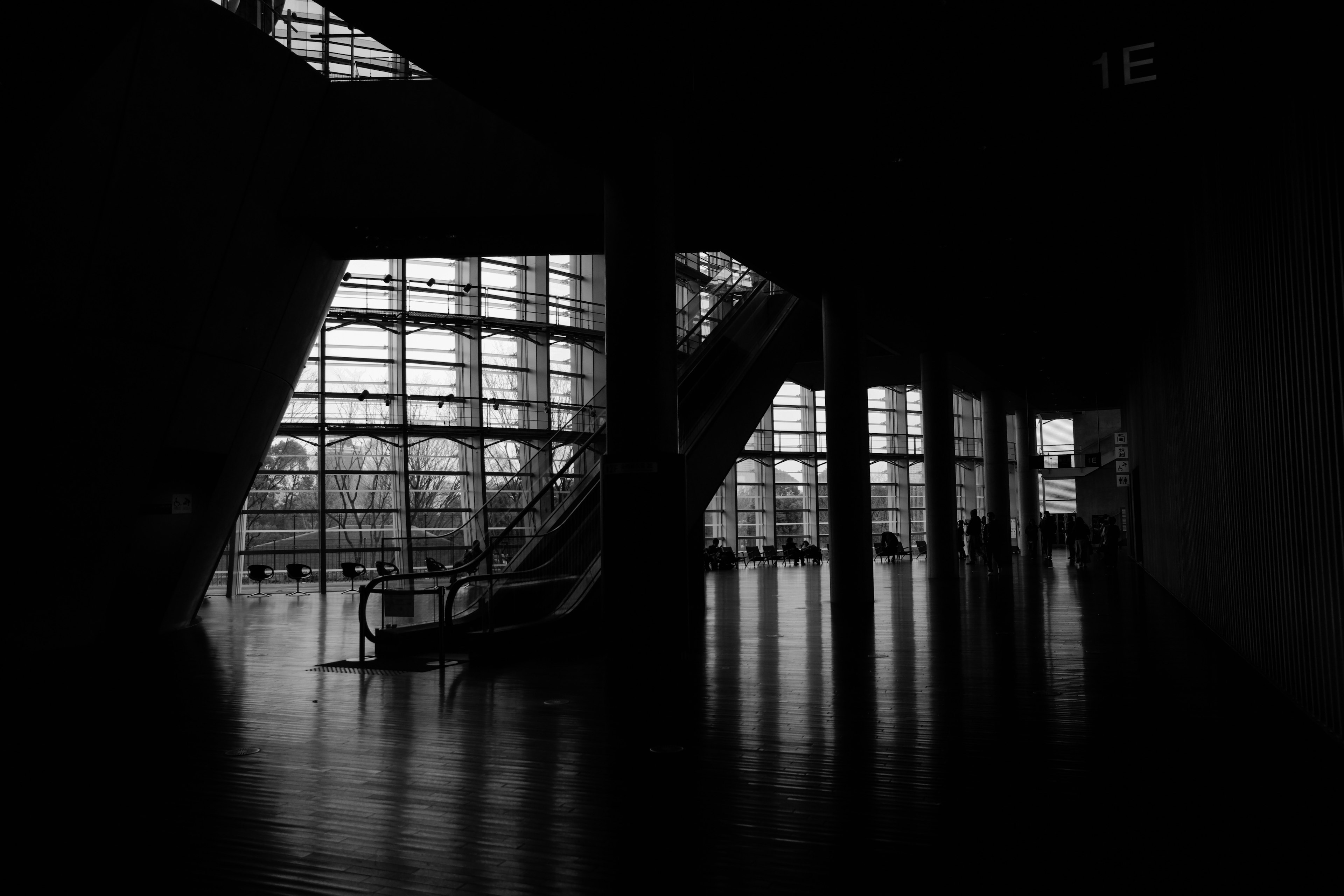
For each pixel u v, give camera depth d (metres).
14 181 10.09
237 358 13.98
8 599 11.39
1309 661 7.02
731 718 7.17
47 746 6.53
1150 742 6.19
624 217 10.71
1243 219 8.57
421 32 8.27
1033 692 8.10
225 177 12.73
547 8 8.79
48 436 11.41
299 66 13.37
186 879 3.94
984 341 25.56
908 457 44.34
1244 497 9.45
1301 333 6.82
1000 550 30.80
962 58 9.36
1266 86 7.32
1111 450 47.38
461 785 5.38
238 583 25.00
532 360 29.11
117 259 11.61
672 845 4.29
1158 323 18.05
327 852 4.27
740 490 38.62
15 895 3.77
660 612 10.37
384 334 26.75
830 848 4.21
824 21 9.47
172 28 11.48
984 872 3.88
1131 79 8.84
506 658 10.87
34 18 6.52
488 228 14.37
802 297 18.48
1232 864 3.92
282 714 7.67
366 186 13.95
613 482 10.58
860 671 9.34
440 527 27.31
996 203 13.81
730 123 11.39
